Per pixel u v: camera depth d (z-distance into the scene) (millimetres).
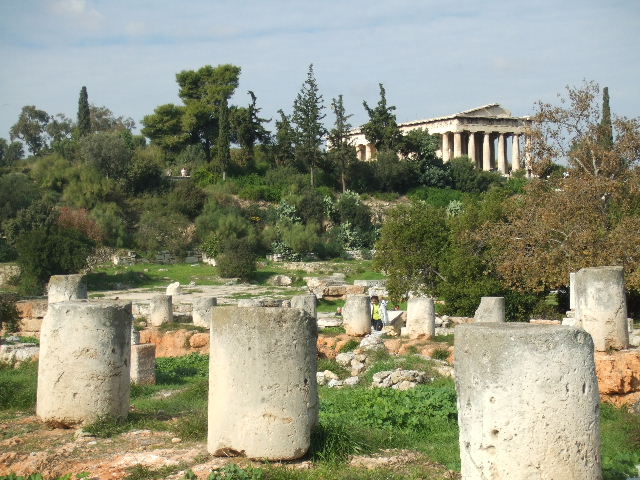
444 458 9242
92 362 10633
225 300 38625
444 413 12258
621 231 27375
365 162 88188
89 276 49562
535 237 28469
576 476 6492
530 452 6461
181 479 7887
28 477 8523
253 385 8328
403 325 29609
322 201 76062
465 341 6879
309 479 7789
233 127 89062
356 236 72125
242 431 8336
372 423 11492
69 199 68812
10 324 27359
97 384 10641
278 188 80562
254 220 71250
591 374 6711
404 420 11820
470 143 99562
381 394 13828
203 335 23906
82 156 76625
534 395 6500
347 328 23969
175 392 15930
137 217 69625
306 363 8586
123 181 73000
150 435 10094
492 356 6621
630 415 12492
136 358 17047
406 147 89562
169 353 23984
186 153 88062
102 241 62062
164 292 45156
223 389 8461
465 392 6863
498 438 6543
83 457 9156
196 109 90000
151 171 74875
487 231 30703
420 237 34000
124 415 10953
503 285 29578
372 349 20328
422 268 34188
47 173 71875
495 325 7016
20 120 117062
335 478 7824
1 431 10602
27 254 42312
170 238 64938
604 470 8688
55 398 10609
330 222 76188
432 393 13703
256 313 8406
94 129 115750
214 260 60562
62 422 10555
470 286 30125
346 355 19969
